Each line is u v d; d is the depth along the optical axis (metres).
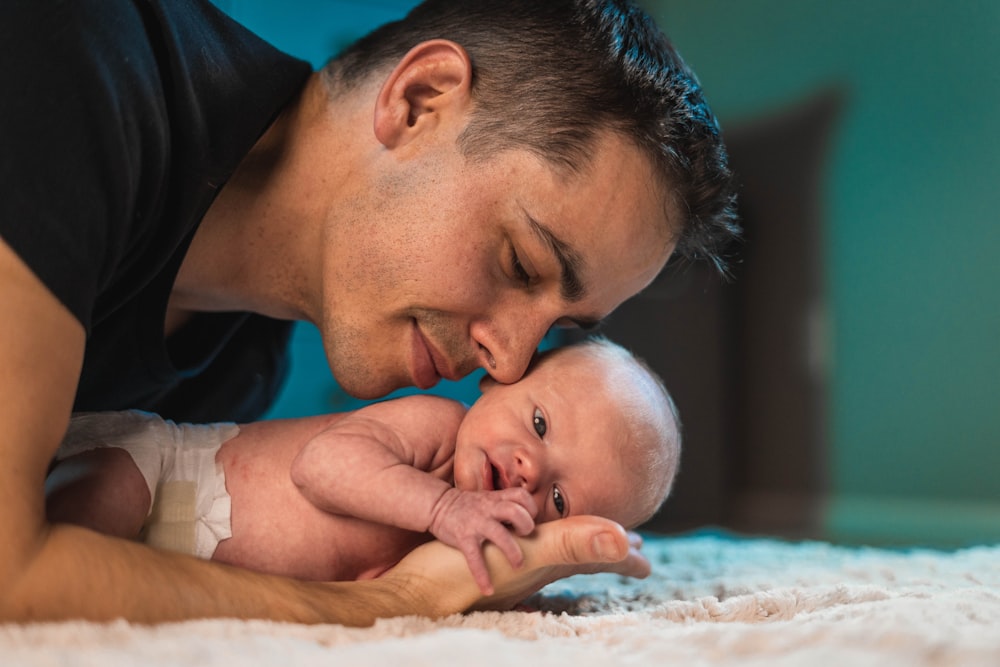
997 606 1.14
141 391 1.58
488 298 1.40
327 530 1.38
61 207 1.03
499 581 1.24
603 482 1.51
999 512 3.37
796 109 4.12
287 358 1.97
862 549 2.30
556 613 1.45
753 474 4.21
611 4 1.54
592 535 1.23
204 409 1.80
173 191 1.30
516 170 1.37
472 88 1.43
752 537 3.02
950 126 3.55
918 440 3.64
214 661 0.84
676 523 4.04
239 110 1.37
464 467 1.46
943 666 0.85
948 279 3.55
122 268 1.30
